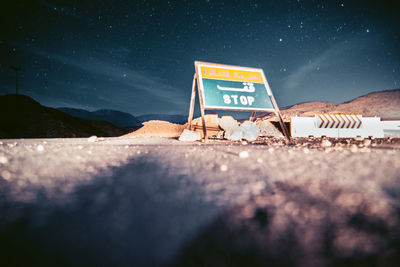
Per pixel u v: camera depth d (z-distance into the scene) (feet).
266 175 5.11
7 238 2.48
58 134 74.54
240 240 2.50
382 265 2.07
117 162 7.47
